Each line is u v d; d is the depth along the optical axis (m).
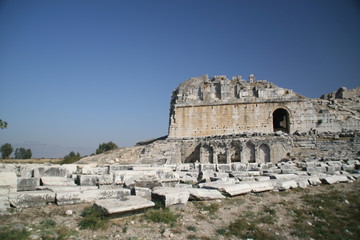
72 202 12.80
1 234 9.09
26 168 19.16
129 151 52.03
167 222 10.82
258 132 52.84
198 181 21.12
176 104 57.97
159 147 50.97
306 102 53.75
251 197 15.01
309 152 43.97
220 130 55.34
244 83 57.88
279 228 10.92
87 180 16.36
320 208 13.29
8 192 12.09
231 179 18.06
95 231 9.80
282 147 45.69
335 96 68.94
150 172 17.53
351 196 15.38
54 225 10.24
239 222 11.13
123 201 11.70
